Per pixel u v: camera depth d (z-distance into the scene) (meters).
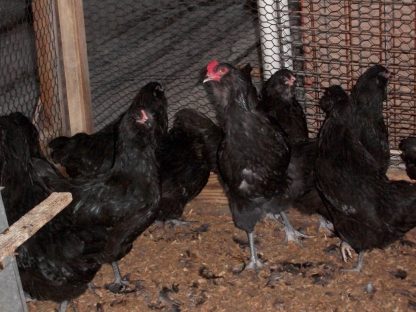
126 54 3.50
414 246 2.30
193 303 2.16
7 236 1.66
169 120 2.91
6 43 3.01
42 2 2.48
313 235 2.39
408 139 2.20
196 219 2.49
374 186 2.09
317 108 2.62
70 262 1.98
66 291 2.03
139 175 2.13
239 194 2.24
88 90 2.57
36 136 2.21
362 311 2.10
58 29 2.50
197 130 2.38
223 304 2.15
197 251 2.36
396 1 2.40
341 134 2.11
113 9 3.95
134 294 2.21
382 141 2.30
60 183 2.15
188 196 2.38
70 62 2.51
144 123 2.11
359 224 2.13
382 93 2.27
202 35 3.59
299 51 2.61
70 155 2.39
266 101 2.42
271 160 2.18
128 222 2.15
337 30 2.48
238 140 2.17
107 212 2.12
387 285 2.18
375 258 2.27
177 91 3.11
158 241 2.40
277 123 2.27
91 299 2.20
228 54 3.37
